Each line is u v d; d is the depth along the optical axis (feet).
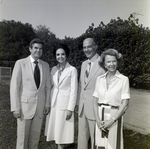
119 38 10.15
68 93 7.15
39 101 6.79
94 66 6.57
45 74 7.01
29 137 7.11
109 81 5.72
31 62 6.79
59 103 7.09
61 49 6.95
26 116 6.56
